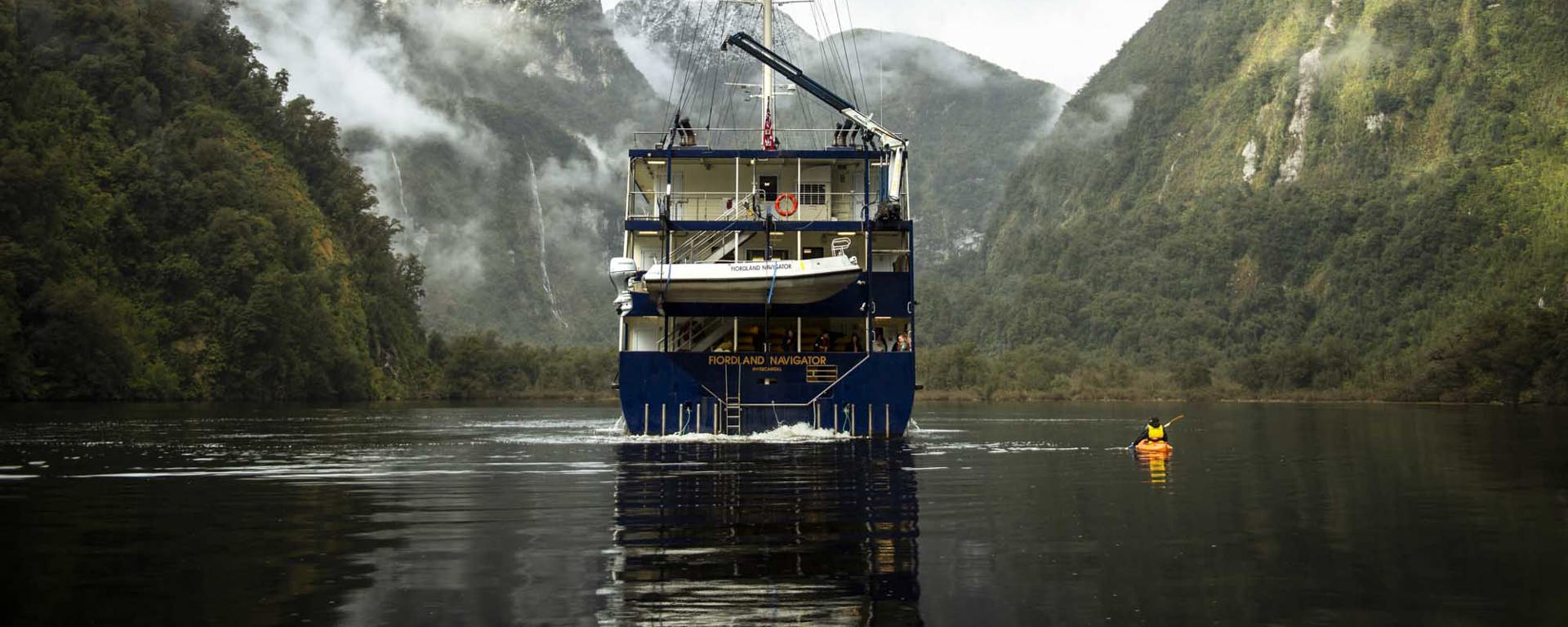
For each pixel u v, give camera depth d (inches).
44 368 3592.5
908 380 1441.9
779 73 1631.4
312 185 6082.7
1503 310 4936.0
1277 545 553.3
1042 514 672.4
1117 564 499.8
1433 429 1844.2
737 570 481.4
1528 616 402.3
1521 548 543.2
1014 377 5895.7
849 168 1612.9
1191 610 410.9
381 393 5300.2
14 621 388.2
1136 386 5674.2
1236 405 4229.8
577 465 1067.9
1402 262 7047.2
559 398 5866.1
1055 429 1990.7
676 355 1438.2
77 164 4244.6
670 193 1589.6
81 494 802.8
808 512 681.0
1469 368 4229.8
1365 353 6402.6
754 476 933.8
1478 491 802.8
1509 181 7140.8
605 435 1749.5
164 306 4288.9
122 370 3806.6
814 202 1595.7
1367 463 1096.2
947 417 2800.2
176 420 2271.2
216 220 4515.3
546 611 404.5
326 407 3855.8
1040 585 452.4
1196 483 879.7
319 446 1432.1
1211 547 547.8
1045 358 6343.5
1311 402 4773.6
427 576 468.4
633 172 1604.3
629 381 1437.0
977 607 413.1
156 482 896.9
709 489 821.2
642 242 1572.3
